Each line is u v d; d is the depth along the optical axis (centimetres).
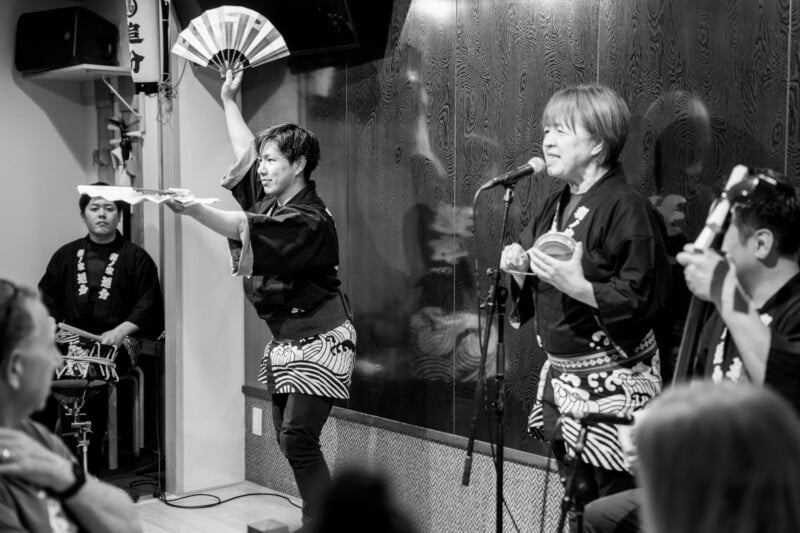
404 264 360
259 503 404
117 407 473
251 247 310
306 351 331
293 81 404
